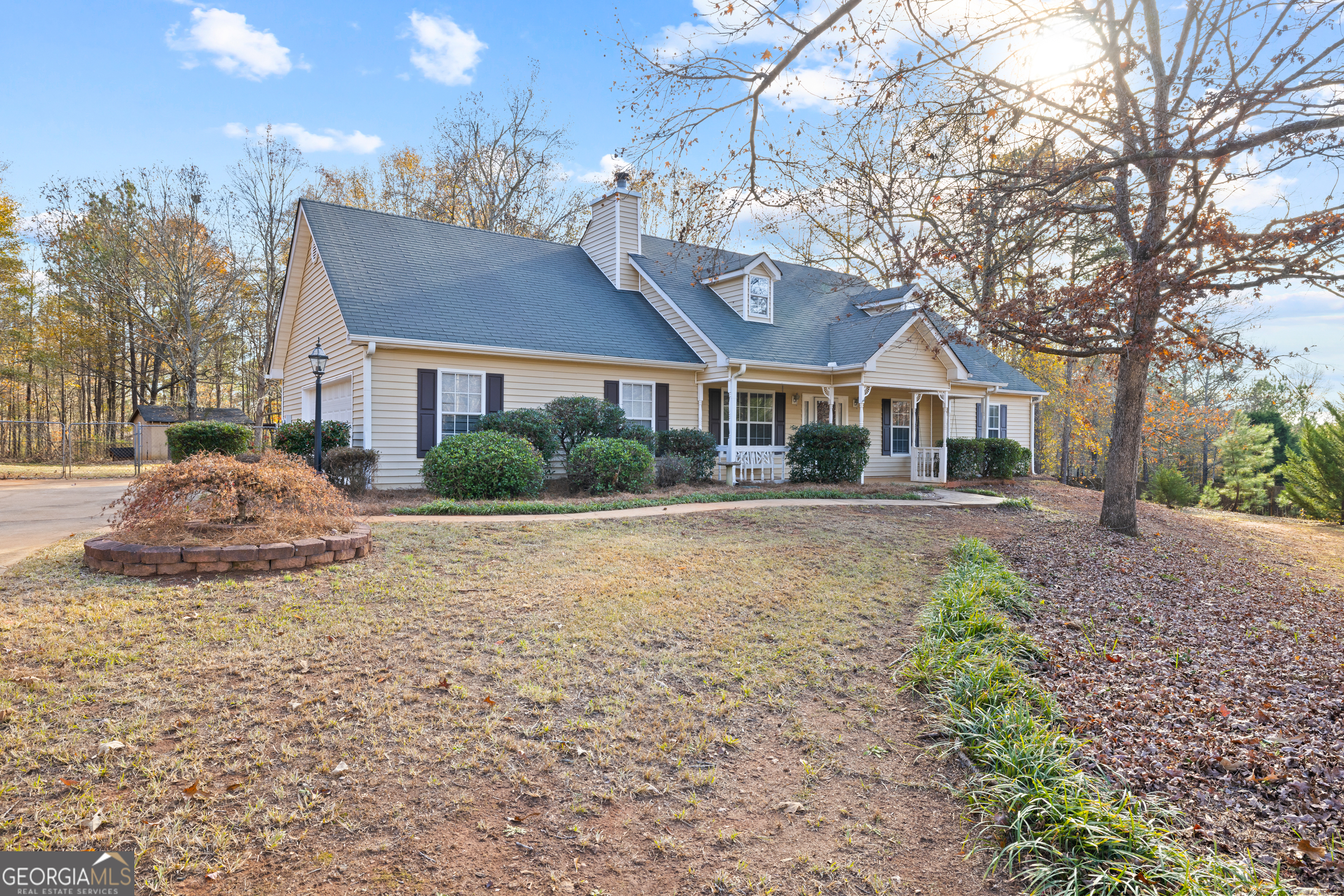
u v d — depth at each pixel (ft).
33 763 10.34
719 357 49.19
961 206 25.64
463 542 24.76
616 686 14.19
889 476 63.52
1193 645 19.60
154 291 95.14
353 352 40.55
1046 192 24.16
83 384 120.37
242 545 19.99
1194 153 18.57
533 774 11.05
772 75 19.93
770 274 57.77
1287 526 59.36
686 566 23.58
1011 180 25.67
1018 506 45.50
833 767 11.92
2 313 98.73
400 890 8.40
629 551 24.99
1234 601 25.63
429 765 11.06
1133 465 37.70
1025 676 15.58
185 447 59.67
